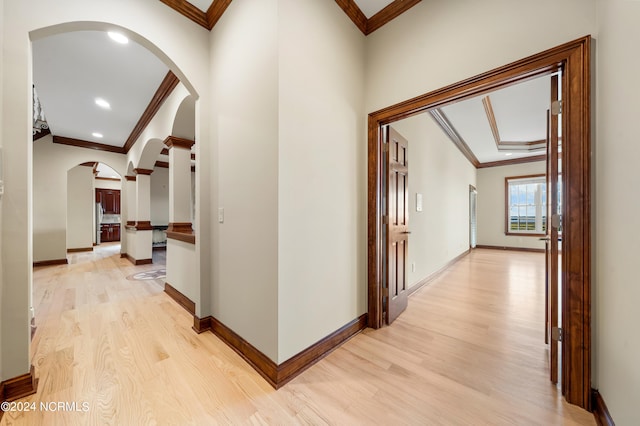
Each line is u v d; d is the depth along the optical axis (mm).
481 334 2262
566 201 1450
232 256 2043
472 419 1314
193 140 3539
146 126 4586
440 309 2865
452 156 5352
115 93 3656
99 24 1761
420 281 3752
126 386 1552
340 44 2131
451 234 5316
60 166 5551
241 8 1944
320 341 1903
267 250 1688
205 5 2189
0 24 1375
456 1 1856
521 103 3900
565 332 1464
